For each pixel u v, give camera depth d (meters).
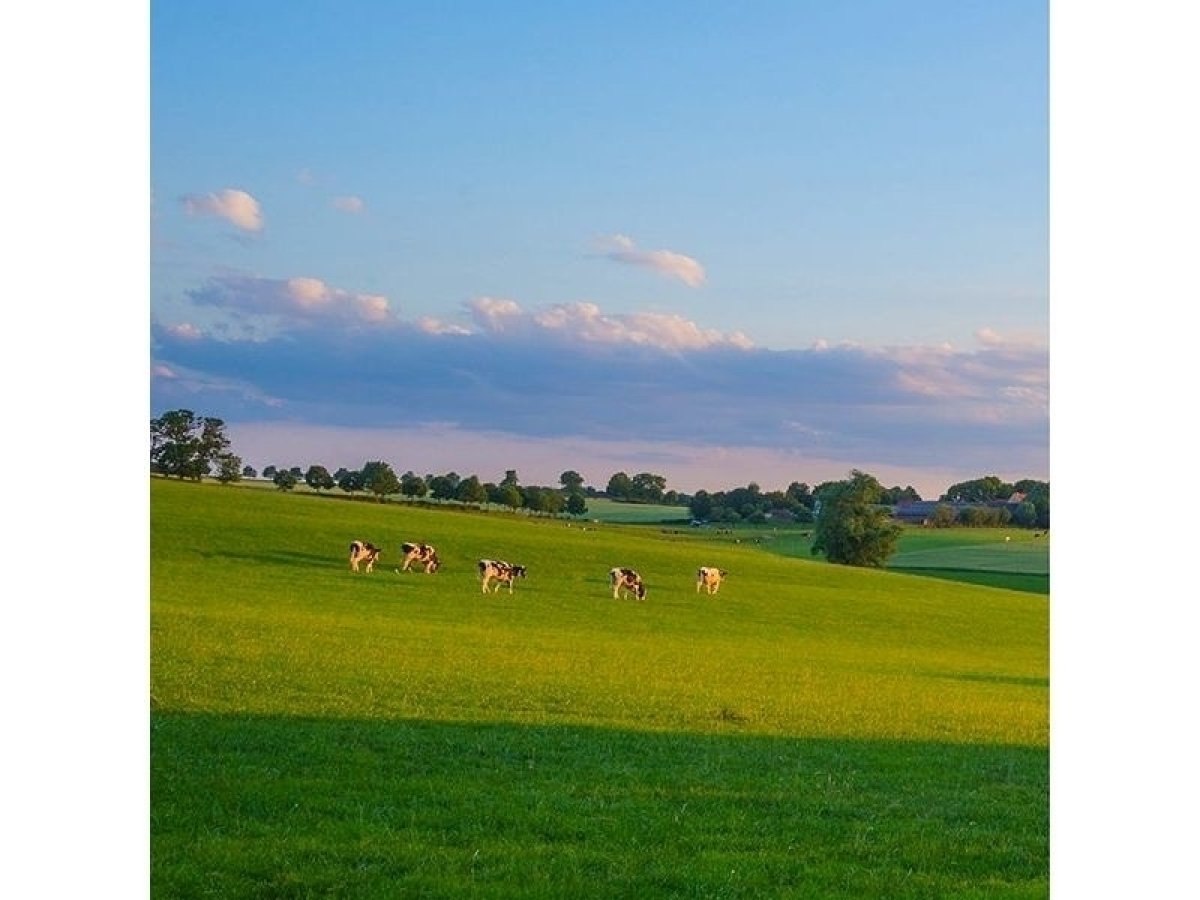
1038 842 13.59
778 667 25.64
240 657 21.64
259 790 13.98
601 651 25.94
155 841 12.55
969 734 19.33
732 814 13.63
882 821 13.69
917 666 27.67
